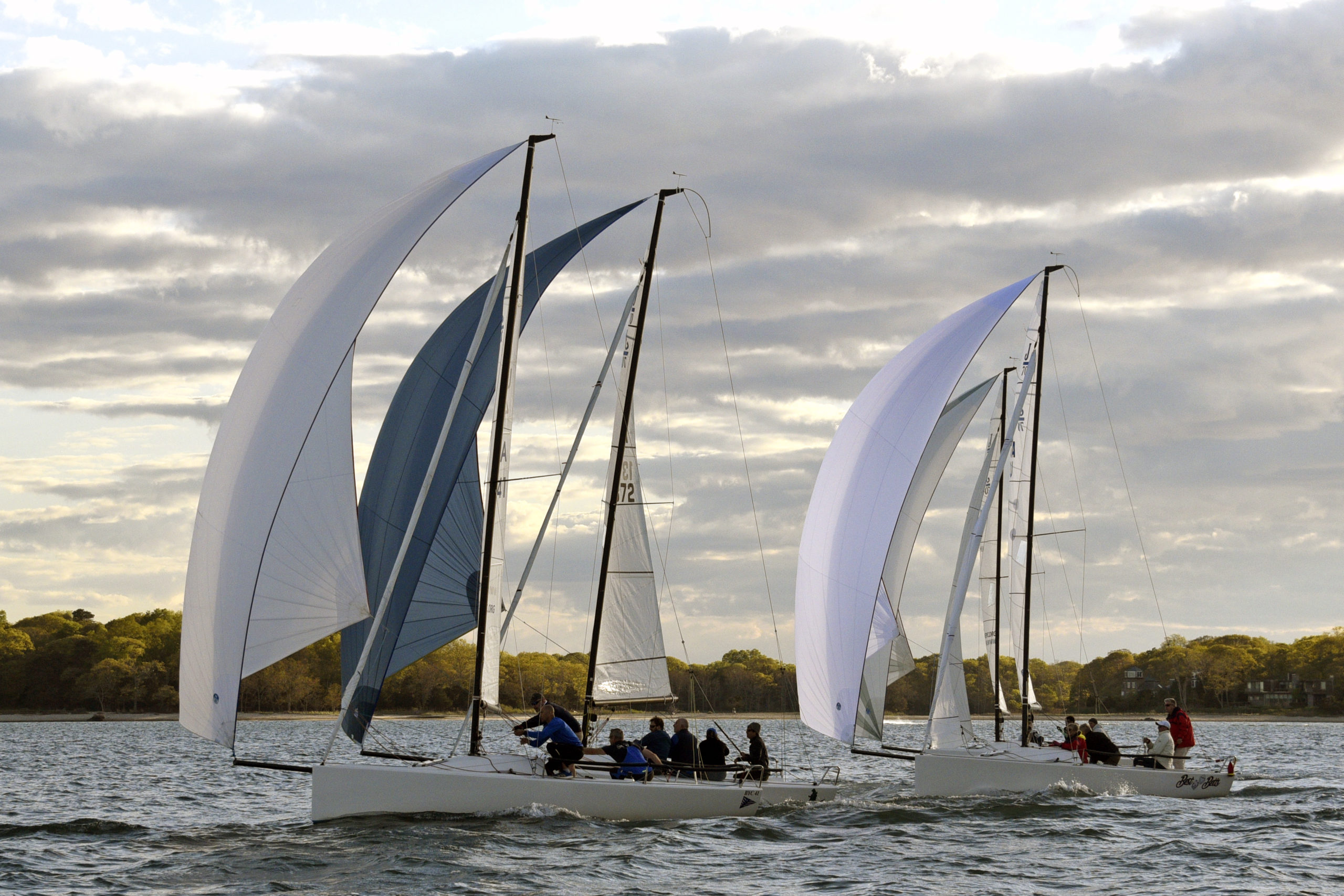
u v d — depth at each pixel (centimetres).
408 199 3459
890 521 4288
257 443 3164
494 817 3266
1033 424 4616
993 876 2797
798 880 2731
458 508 3453
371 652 3353
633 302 3803
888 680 4403
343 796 3206
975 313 4478
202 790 5241
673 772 3603
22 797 4947
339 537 3138
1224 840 3284
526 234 3441
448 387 3516
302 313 3281
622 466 3762
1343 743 12350
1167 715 4384
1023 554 4594
